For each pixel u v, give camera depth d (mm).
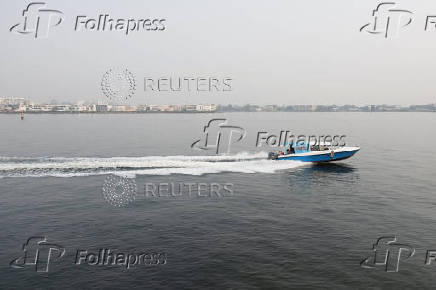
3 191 29094
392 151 57500
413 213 24078
